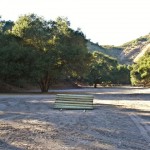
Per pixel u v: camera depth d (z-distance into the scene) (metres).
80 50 54.28
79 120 16.59
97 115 19.28
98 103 30.05
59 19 59.03
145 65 77.50
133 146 10.41
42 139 11.12
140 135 12.48
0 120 15.77
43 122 15.40
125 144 10.68
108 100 34.97
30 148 9.70
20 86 68.56
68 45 57.69
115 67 170.38
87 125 14.78
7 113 19.09
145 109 23.92
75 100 23.72
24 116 17.75
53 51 53.56
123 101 33.34
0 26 64.94
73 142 10.74
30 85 74.56
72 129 13.48
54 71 53.19
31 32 55.94
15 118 16.72
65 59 54.06
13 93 48.75
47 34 57.22
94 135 12.20
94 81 130.75
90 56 58.06
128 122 16.20
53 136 11.73
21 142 10.56
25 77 51.38
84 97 23.70
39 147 9.86
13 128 13.29
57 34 58.34
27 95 40.94
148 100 35.22
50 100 31.55
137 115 19.58
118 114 20.06
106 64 154.50
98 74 131.88
